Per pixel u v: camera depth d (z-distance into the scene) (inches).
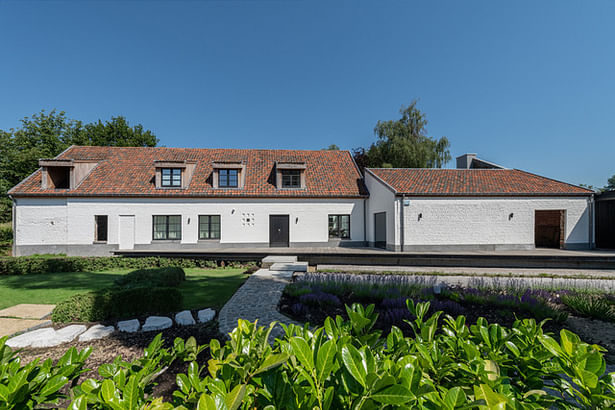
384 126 1117.1
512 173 724.0
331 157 837.2
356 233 710.5
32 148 962.1
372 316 65.7
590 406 44.7
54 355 151.6
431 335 62.3
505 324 194.2
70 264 420.8
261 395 43.7
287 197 689.0
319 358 42.0
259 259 489.7
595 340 177.6
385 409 38.2
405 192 593.9
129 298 209.5
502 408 36.0
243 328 61.7
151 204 651.5
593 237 617.0
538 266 461.1
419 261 479.8
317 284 275.0
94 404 42.7
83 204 629.9
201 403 35.1
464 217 608.1
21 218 613.0
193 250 645.9
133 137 1167.0
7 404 40.9
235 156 792.3
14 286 313.7
